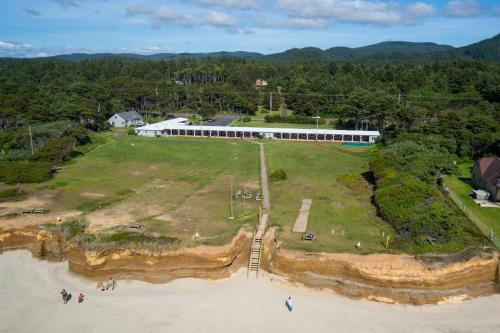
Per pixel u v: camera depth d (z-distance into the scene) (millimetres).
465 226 46406
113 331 34250
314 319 35438
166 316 36062
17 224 49094
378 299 38125
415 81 168750
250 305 37344
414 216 46281
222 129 113062
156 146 98625
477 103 126188
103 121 124562
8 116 98688
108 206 55969
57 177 70250
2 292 39844
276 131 110188
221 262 41844
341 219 51188
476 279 39469
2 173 67250
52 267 44250
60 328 34688
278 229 48000
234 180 68938
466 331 34000
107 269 42469
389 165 63875
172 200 58594
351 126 127375
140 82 176125
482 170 63781
